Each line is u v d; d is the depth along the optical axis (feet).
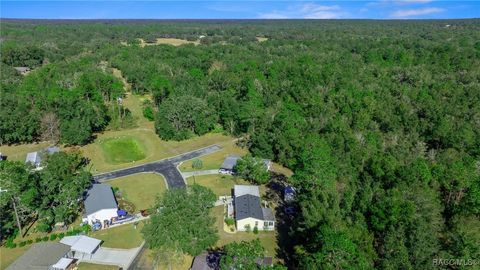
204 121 368.68
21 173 207.31
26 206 204.64
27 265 177.58
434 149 294.46
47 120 341.21
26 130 338.54
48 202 215.51
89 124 352.49
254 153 322.14
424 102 359.46
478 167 245.24
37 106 359.46
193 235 170.60
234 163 297.12
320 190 193.77
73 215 229.86
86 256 194.29
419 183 211.00
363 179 226.79
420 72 464.65
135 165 308.19
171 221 166.40
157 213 175.52
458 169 219.00
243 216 215.72
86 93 403.75
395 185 207.10
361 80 459.32
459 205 197.36
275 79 479.00
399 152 265.95
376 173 224.94
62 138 341.00
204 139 365.20
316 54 612.70
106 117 389.19
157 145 350.23
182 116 359.25
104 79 440.04
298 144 288.10
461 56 533.14
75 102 362.53
